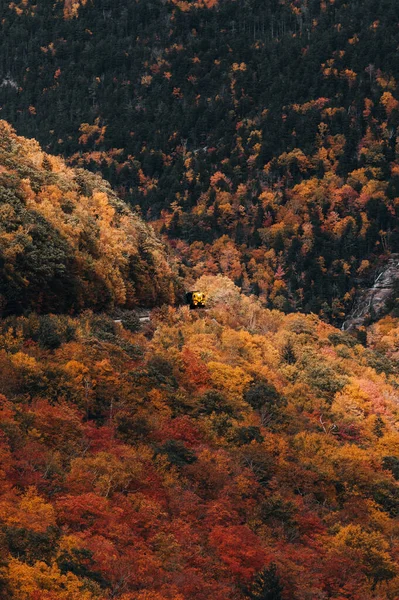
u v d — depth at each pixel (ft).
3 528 338.13
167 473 438.81
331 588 405.80
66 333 528.63
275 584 364.99
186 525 394.93
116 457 422.41
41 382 466.70
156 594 331.77
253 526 428.97
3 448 400.06
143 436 469.98
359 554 426.92
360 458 536.01
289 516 442.09
